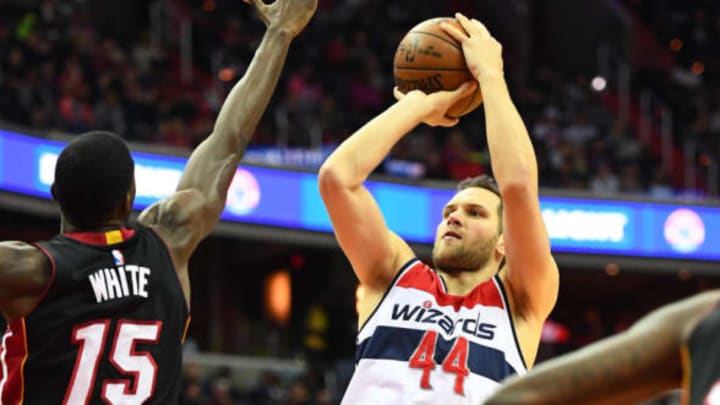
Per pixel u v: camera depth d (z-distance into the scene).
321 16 24.75
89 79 19.36
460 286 4.75
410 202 18.61
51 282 3.49
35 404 3.43
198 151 4.01
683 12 29.55
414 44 4.84
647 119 25.86
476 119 22.50
